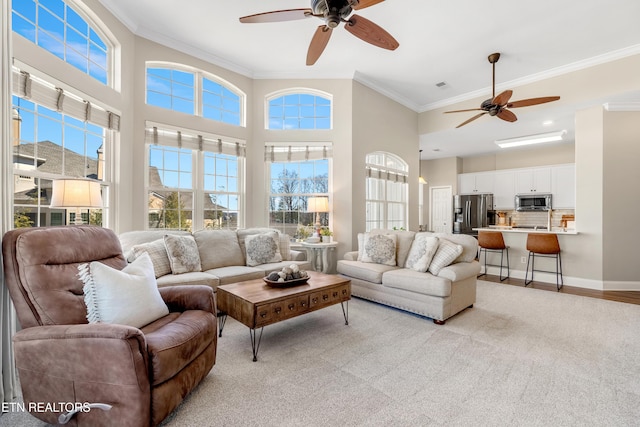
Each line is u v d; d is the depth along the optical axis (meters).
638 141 4.31
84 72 2.98
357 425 1.55
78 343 1.40
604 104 4.28
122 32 3.43
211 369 2.04
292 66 4.60
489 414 1.63
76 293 1.73
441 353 2.35
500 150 7.30
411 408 1.69
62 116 2.84
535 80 4.56
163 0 3.13
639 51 3.74
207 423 1.57
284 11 2.19
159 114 3.88
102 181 3.23
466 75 4.67
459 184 8.05
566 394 1.81
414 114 5.96
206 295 2.07
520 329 2.84
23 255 1.59
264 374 2.05
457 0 2.99
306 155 4.82
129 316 1.71
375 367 2.14
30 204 2.59
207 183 4.41
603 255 4.37
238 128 4.65
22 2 2.47
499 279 5.01
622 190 4.36
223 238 3.77
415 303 3.14
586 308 3.48
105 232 2.15
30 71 2.46
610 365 2.16
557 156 6.72
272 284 2.67
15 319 1.87
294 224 4.95
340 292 2.84
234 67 4.55
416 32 3.54
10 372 1.77
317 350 2.41
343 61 4.33
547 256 4.84
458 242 3.50
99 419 1.40
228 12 3.32
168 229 4.02
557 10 3.11
